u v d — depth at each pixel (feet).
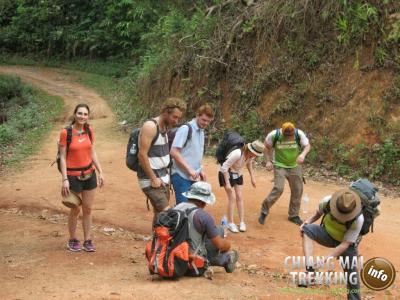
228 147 26.76
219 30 59.52
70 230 23.40
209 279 19.42
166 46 70.18
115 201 32.63
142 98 72.13
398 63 44.06
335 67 47.73
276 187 28.43
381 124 43.06
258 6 56.70
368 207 17.83
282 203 33.06
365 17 45.96
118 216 29.55
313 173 42.91
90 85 116.98
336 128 45.44
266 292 18.63
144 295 17.22
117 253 23.45
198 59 59.36
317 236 18.93
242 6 59.98
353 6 47.21
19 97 103.14
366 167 41.83
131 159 21.59
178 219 18.85
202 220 18.80
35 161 45.70
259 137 50.49
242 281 19.98
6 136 59.88
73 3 152.05
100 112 82.23
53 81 122.52
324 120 46.52
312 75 48.96
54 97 100.53
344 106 45.78
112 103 89.97
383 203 35.22
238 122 52.60
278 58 52.06
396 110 43.06
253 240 26.45
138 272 20.52
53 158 46.83
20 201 32.55
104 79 123.75
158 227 18.94
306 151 28.17
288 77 50.60
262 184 38.04
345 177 42.01
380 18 45.60
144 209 31.19
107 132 62.44
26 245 24.52
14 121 76.43
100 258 22.62
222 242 18.95
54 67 143.74
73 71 136.87
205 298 17.20
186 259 18.66
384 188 39.50
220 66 57.06
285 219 29.86
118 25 118.93
